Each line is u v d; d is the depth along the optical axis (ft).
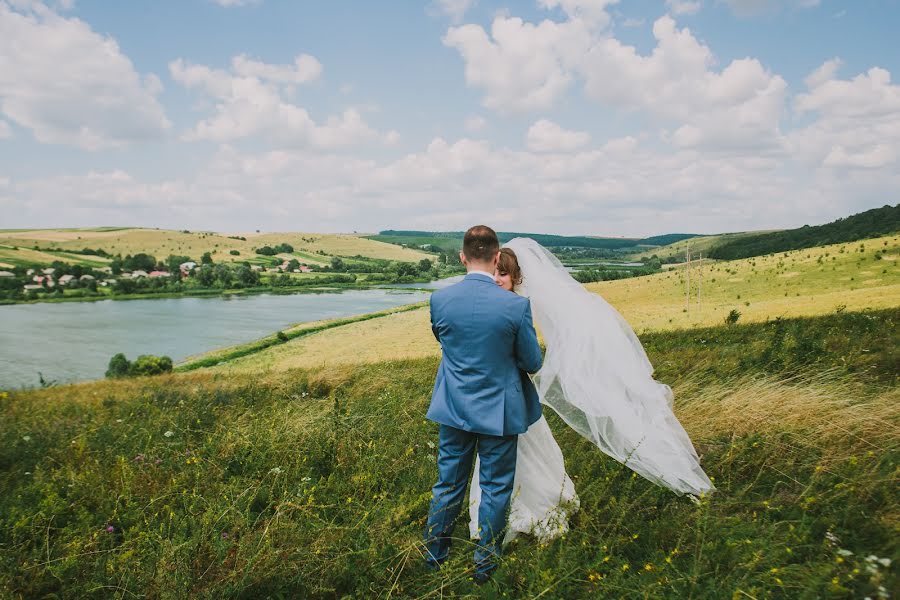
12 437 14.62
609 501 9.54
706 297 223.10
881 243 275.39
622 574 7.55
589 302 10.99
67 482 11.05
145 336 240.94
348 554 7.70
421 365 32.12
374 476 11.31
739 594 6.70
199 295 488.02
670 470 9.82
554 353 10.51
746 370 19.06
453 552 8.99
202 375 51.34
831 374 16.42
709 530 8.27
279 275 638.94
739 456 11.20
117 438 14.94
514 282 10.86
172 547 7.67
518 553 8.49
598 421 10.09
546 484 9.98
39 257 653.30
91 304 414.82
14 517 9.31
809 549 7.92
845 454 10.62
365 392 22.66
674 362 22.38
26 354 197.36
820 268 246.88
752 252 541.75
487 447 8.76
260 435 13.60
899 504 8.70
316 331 224.74
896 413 12.00
